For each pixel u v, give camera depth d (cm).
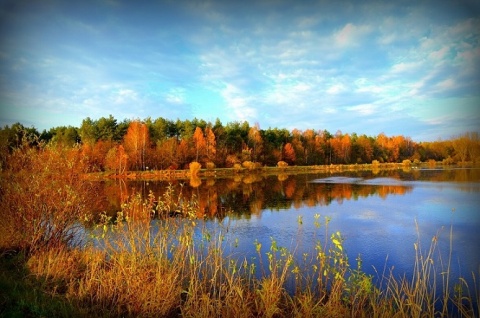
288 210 1923
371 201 2200
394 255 1083
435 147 7638
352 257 1061
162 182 3834
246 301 608
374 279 879
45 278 655
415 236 1312
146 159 5491
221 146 6631
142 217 791
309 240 1245
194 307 585
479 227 1451
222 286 646
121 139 5997
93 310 556
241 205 2123
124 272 638
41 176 828
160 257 674
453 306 727
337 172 5572
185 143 6041
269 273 823
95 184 973
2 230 811
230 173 5469
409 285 832
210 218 1661
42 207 820
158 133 6462
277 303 618
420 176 4072
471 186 2867
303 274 814
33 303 531
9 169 834
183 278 720
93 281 634
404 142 8800
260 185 3409
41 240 820
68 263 714
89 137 5344
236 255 1013
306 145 8225
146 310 568
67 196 838
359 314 586
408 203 2092
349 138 8588
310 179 4088
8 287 590
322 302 648
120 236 783
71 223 855
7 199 823
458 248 1153
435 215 1717
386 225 1507
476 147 6012
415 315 565
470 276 900
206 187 3259
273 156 7338
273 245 639
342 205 2067
